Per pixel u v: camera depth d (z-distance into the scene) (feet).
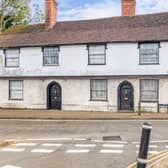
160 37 90.74
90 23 105.70
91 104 96.27
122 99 93.86
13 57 105.09
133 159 33.40
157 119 76.13
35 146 41.86
